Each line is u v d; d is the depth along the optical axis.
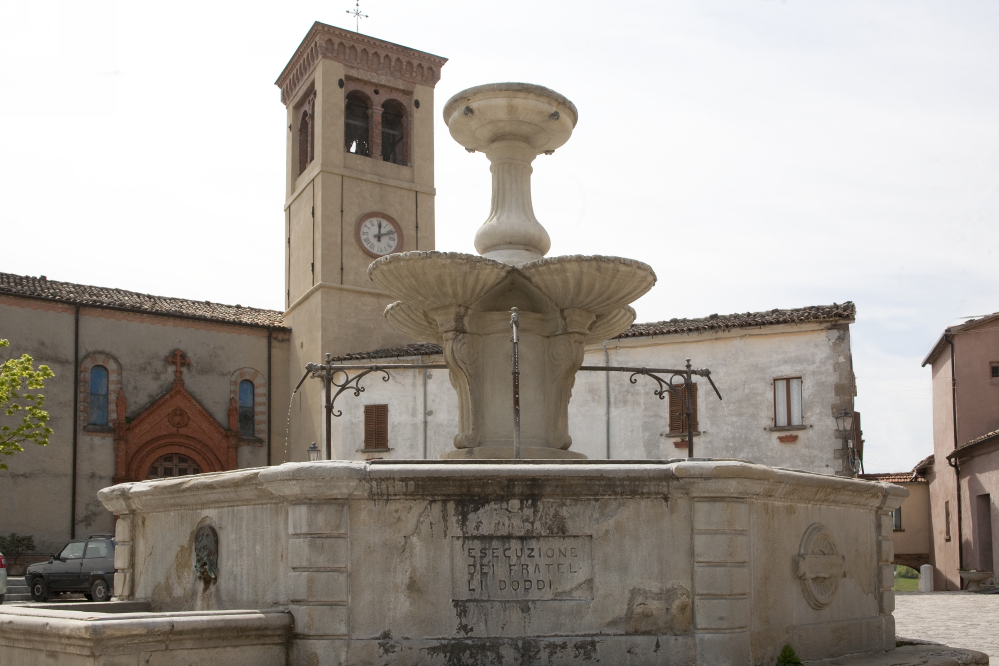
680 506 8.87
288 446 41.97
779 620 9.48
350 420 37.91
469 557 8.70
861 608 11.14
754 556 9.22
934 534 43.25
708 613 8.66
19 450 30.88
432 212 44.50
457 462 8.98
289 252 44.50
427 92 45.53
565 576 8.74
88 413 37.56
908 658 10.39
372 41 43.88
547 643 8.59
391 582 8.61
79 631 7.66
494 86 12.38
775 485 9.34
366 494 8.64
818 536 10.22
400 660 8.47
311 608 8.49
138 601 11.09
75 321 37.81
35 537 35.50
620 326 13.25
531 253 12.38
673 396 33.25
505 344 11.96
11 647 8.81
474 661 8.53
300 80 45.09
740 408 32.38
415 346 37.88
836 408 31.17
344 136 43.19
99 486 37.25
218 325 41.38
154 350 39.62
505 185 12.77
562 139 12.98
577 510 8.82
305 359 41.38
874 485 11.30
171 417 39.22
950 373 38.69
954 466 37.66
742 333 32.56
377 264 11.45
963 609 22.34
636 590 8.75
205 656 8.09
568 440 11.98
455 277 11.34
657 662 8.61
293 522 8.72
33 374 31.22
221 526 9.93
